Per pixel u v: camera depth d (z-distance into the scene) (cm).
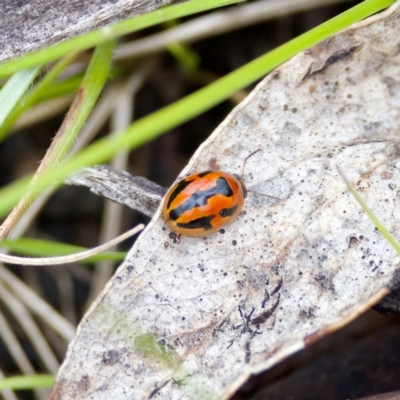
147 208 15
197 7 14
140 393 14
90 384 14
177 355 14
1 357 17
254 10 16
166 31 16
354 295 14
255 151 14
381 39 14
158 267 14
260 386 15
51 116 17
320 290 14
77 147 17
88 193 18
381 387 15
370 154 14
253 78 13
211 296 14
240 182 14
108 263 17
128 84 17
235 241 14
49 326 17
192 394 14
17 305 16
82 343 14
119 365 14
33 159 18
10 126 15
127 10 14
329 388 15
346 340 15
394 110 14
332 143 14
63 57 15
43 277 17
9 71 14
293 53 14
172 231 14
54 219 17
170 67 17
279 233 14
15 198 13
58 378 14
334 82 14
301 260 14
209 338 14
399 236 14
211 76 17
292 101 14
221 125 14
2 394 16
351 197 14
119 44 17
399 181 14
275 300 14
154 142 18
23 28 15
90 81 15
